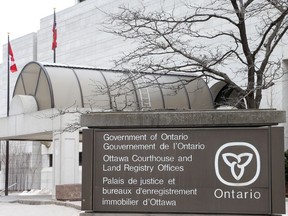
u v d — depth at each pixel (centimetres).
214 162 861
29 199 2639
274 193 842
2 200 2744
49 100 2742
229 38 3272
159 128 878
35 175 5122
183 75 2920
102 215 875
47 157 4916
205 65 1438
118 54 4500
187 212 859
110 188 880
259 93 1429
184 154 868
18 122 2886
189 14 3691
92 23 4903
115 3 4588
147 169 875
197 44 3416
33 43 5944
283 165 843
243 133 858
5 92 6316
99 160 887
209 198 856
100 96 2758
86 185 883
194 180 862
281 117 850
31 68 2892
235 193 852
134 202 872
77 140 2569
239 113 858
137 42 4147
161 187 868
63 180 2528
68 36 5238
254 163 852
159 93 2961
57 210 2028
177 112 874
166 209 863
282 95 2950
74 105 2633
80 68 2881
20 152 5300
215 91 3244
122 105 2748
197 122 866
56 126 2564
